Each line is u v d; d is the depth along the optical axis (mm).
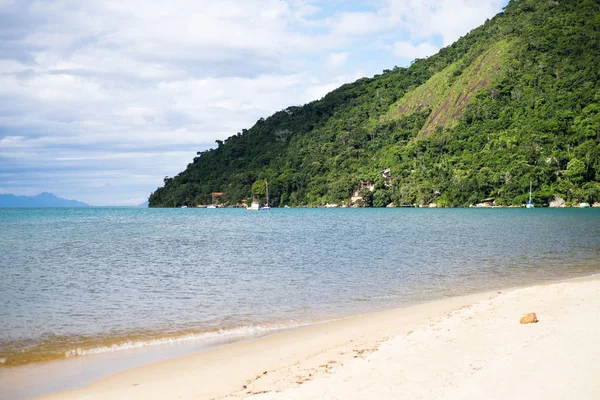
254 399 8648
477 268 27766
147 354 12570
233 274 26516
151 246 43938
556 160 137375
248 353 12312
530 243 42469
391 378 9219
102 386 10156
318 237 52219
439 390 8391
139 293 21250
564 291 17016
